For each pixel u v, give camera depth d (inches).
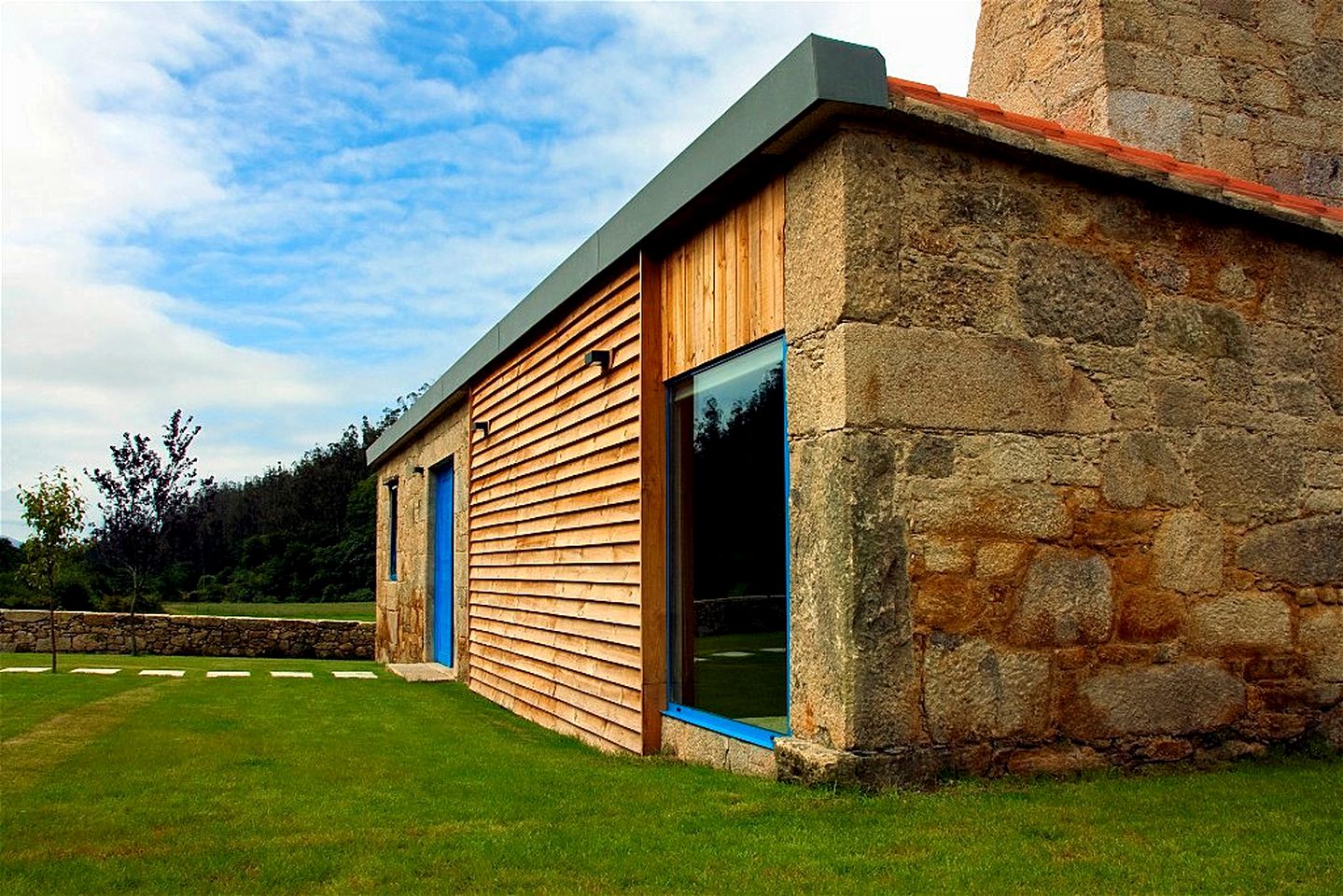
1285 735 231.1
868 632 190.4
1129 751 212.7
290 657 777.6
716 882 146.8
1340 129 339.3
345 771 245.6
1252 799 187.3
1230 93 325.1
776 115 202.5
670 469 276.8
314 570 1392.7
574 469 335.6
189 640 768.3
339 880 154.6
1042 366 211.6
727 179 231.3
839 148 197.2
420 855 166.7
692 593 262.1
